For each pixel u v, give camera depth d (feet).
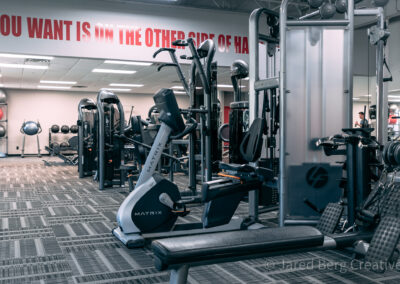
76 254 9.06
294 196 10.94
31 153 52.11
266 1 30.91
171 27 25.88
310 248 5.84
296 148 10.94
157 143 10.24
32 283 7.27
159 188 10.14
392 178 8.79
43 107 52.60
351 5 10.80
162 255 4.76
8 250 9.37
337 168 11.00
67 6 23.36
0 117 48.65
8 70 36.42
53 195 17.94
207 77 15.16
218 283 7.32
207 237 5.15
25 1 22.53
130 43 24.86
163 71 37.09
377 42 11.88
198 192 16.89
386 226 6.89
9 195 17.85
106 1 24.16
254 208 11.49
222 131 18.83
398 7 25.29
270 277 7.60
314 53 10.90
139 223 9.86
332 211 9.35
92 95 54.90
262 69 15.61
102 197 17.46
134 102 56.54
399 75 27.30
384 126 14.69
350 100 10.84
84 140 25.61
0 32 22.09
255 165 11.87
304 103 10.94
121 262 8.50
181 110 14.46
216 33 27.07
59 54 23.34
